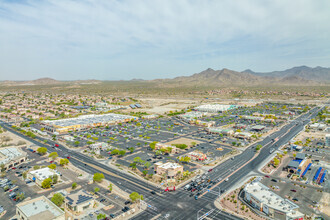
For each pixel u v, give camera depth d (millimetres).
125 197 164875
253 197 156875
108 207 150750
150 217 140500
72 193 166750
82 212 145000
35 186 180125
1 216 137875
